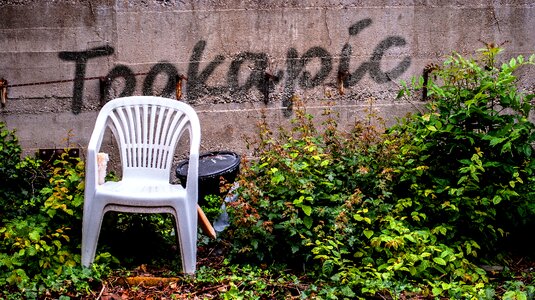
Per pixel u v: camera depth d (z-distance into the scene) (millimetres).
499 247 4820
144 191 4219
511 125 4520
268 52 5789
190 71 5734
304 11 5785
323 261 4246
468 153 4699
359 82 5914
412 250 4316
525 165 4594
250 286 4086
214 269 4336
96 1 5582
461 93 4699
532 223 4828
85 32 5594
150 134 4660
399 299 3908
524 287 4016
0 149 5008
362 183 4680
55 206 4352
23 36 5535
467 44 5969
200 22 5699
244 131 5832
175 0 5656
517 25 5992
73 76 5621
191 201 4211
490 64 4883
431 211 4645
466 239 4543
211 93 5770
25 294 3799
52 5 5539
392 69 5934
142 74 5688
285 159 4520
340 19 5828
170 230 4902
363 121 5902
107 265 4250
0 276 3945
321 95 5883
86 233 4141
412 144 4797
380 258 4348
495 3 5957
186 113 4613
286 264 4383
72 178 4555
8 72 5555
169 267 4414
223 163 5230
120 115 4629
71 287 3936
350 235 4375
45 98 5613
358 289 4012
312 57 5836
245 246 4305
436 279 4188
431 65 5918
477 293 3945
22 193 4945
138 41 5656
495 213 4477
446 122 4719
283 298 3959
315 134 5367
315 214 4402
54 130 5641
